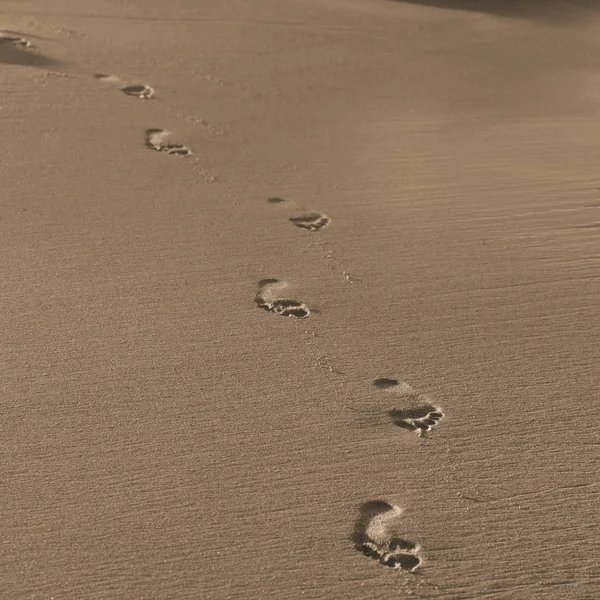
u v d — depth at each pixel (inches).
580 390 184.7
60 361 185.9
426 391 182.7
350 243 253.8
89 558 134.9
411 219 272.5
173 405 173.6
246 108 401.1
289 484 153.2
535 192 295.3
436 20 639.1
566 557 139.6
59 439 161.6
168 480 152.5
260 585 131.6
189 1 622.5
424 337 203.9
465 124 387.2
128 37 515.5
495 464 160.7
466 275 235.1
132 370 184.4
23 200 269.7
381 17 633.6
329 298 220.5
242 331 203.0
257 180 303.7
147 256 238.1
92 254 236.8
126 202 274.8
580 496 153.0
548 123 389.1
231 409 173.3
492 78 488.7
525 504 150.9
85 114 363.3
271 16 605.3
